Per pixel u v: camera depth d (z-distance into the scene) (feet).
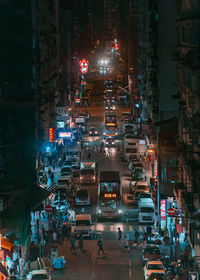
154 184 209.97
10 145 136.26
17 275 119.85
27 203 147.33
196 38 106.22
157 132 190.08
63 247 159.33
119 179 197.98
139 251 153.69
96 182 238.48
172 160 155.94
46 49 237.66
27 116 154.81
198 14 103.30
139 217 183.42
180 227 137.39
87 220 172.35
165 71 188.24
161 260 138.41
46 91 235.81
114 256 148.87
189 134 122.62
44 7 231.30
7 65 150.71
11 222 127.24
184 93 135.85
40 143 209.97
